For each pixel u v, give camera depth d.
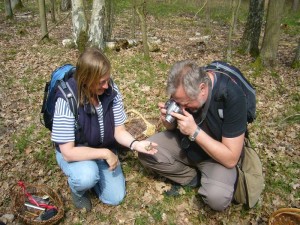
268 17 6.86
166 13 15.97
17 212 2.66
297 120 4.56
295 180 3.38
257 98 5.38
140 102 5.03
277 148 3.91
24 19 13.74
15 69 6.71
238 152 2.54
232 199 2.93
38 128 4.32
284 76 6.53
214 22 14.11
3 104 5.08
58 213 2.66
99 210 2.95
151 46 7.98
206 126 2.60
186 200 3.06
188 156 2.90
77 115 2.49
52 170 3.45
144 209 2.97
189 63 2.30
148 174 3.37
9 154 3.74
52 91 2.51
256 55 8.10
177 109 2.46
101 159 2.87
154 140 3.02
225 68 2.51
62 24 12.71
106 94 2.60
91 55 2.27
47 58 7.47
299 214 2.56
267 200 3.11
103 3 7.61
